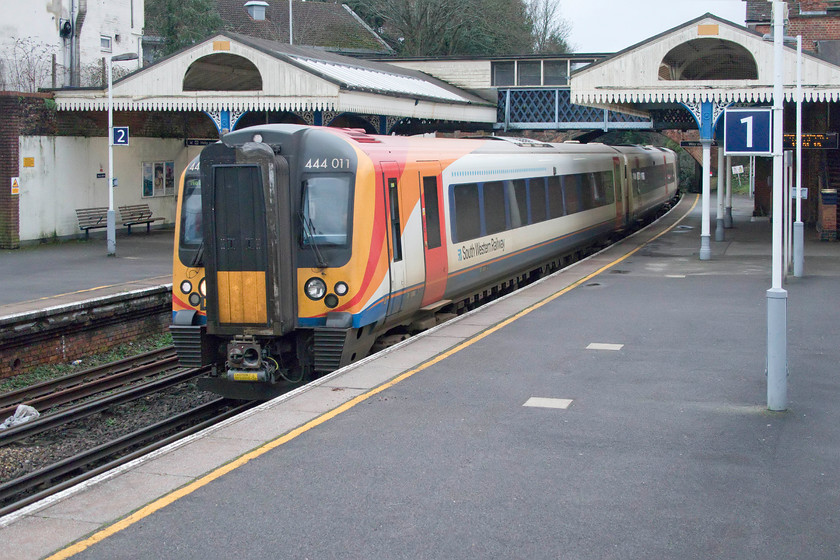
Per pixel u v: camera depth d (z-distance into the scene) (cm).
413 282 1490
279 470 820
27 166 2934
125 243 3098
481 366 1230
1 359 1672
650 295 1856
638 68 2498
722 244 2986
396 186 1431
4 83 3234
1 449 1291
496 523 696
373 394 1084
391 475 804
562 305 1734
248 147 1221
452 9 6319
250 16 6456
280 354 1294
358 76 3027
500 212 1986
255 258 1231
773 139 999
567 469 815
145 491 769
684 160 8056
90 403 1466
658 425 948
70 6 3922
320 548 657
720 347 1341
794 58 2380
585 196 2798
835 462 825
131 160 3444
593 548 650
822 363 1225
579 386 1119
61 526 697
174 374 1722
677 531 677
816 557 632
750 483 774
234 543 667
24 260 2622
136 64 4369
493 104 4072
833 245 2866
